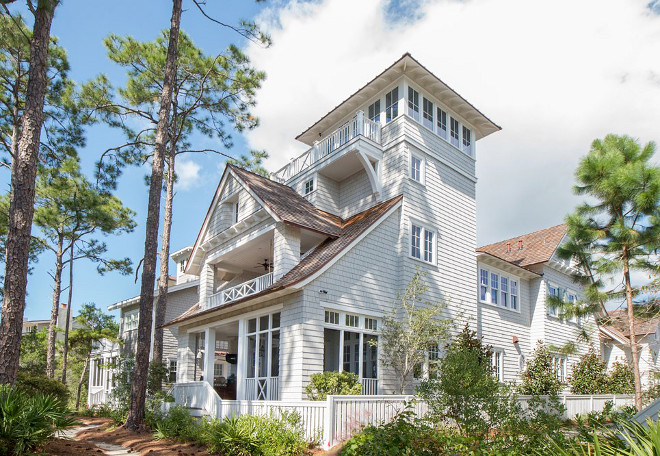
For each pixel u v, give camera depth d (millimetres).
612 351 30828
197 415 16188
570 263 26984
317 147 21234
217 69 22891
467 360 9773
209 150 24094
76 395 33938
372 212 18469
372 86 20516
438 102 21188
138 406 15469
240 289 18703
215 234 20859
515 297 24547
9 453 8023
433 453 7090
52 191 25109
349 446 7543
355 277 16031
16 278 10570
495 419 8938
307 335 14289
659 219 16031
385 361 15805
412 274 17891
